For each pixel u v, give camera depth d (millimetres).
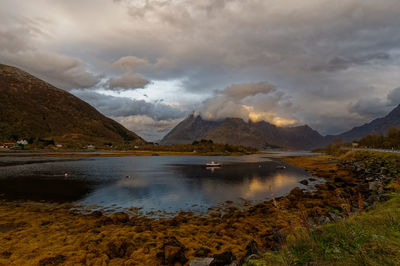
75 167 72000
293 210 21203
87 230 15570
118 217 18516
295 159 119688
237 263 7574
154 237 13984
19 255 10867
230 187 36781
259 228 16094
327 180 43062
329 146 145125
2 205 24375
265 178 47969
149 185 38844
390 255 4559
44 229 15742
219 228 16297
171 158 149125
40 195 29922
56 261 10133
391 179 27531
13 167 67188
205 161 116500
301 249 5844
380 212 7859
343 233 6000
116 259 10570
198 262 8789
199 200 27328
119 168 72625
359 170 47000
